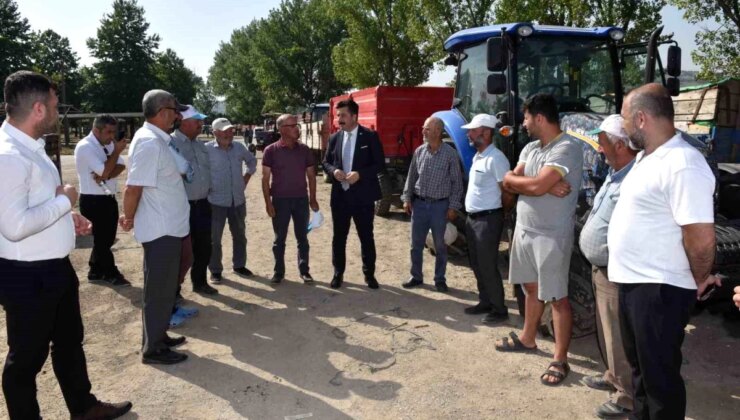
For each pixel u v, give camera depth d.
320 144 14.78
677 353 2.36
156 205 3.64
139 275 5.96
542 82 5.43
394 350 4.02
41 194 2.57
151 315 3.74
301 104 47.22
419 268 5.47
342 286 5.57
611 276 2.54
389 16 23.03
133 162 3.54
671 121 2.35
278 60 45.47
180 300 4.90
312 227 5.46
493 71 5.12
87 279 5.77
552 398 3.31
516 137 5.32
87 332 4.40
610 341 3.03
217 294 5.31
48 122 2.60
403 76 23.70
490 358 3.87
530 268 3.68
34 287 2.56
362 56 23.44
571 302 3.90
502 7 14.27
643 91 2.35
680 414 2.38
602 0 13.27
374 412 3.17
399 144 9.04
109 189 5.46
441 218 5.21
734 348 4.03
